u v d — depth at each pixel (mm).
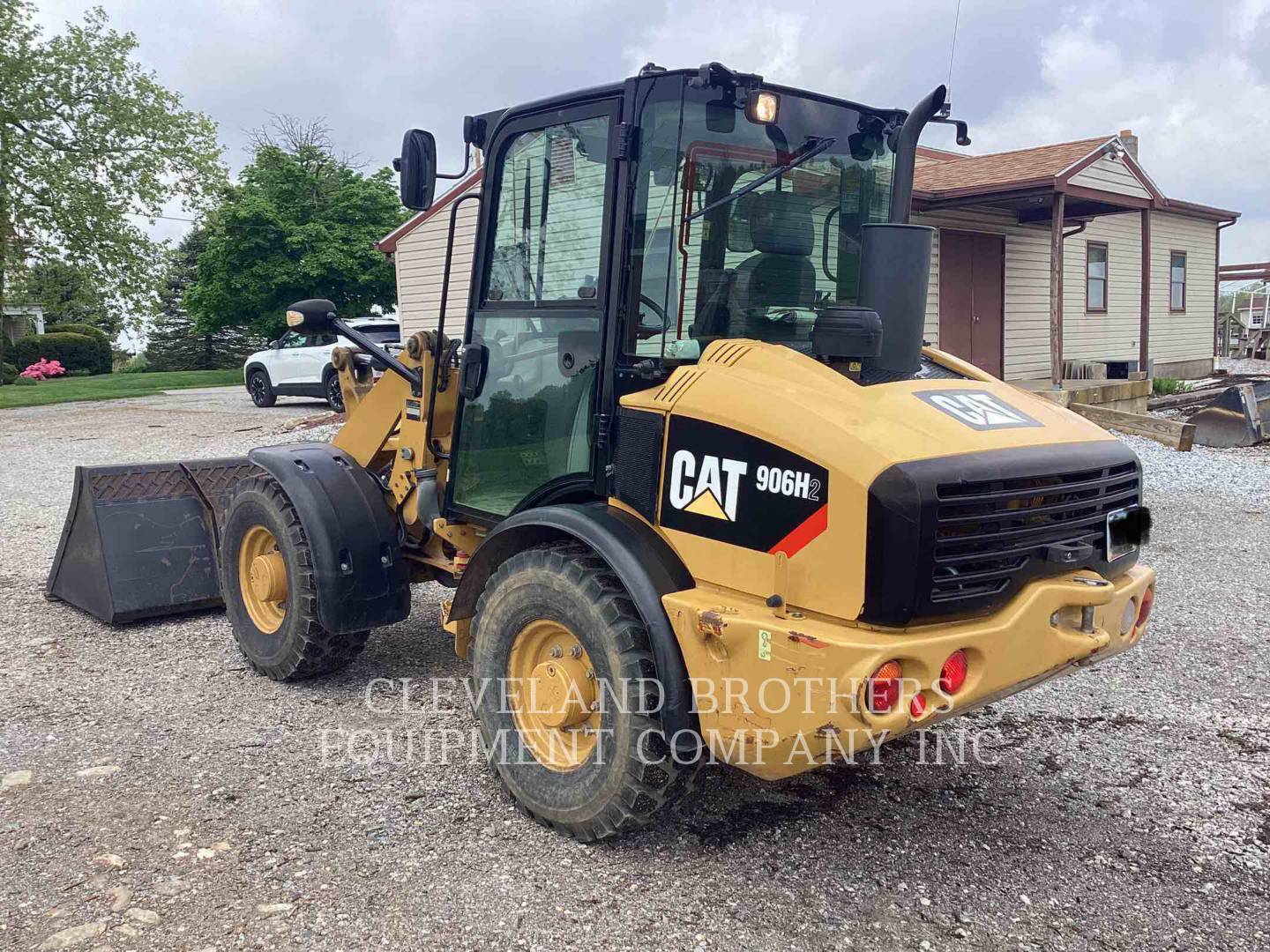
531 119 3816
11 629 5859
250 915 3014
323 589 4609
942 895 3197
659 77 3328
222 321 30531
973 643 2891
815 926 3020
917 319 3365
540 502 3895
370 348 4871
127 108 28328
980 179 15008
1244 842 3539
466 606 4047
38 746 4234
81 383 29812
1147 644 5695
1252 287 31781
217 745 4262
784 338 3750
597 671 3334
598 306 3547
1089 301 19422
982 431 3105
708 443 3162
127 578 5867
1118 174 15867
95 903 3062
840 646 2750
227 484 6344
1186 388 19812
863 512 2779
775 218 3699
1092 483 3260
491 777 3969
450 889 3186
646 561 3254
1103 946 2934
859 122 3910
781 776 3098
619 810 3297
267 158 31516
